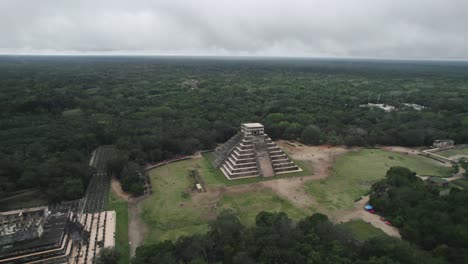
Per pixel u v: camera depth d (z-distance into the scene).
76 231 67.88
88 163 108.31
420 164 119.56
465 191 79.31
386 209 79.50
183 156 126.75
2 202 87.06
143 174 104.69
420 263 55.06
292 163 112.12
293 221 72.50
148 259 57.25
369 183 100.50
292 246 60.75
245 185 98.25
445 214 69.38
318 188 96.38
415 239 66.62
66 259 61.00
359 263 54.66
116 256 61.28
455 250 59.31
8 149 111.69
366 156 128.00
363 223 76.00
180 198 89.31
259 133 111.88
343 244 61.88
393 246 57.97
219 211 81.81
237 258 56.69
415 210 73.38
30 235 60.16
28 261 58.97
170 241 62.41
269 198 89.31
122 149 120.44
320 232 64.75
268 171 106.56
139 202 87.12
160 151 120.00
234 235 65.00
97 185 98.88
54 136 127.19
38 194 92.25
